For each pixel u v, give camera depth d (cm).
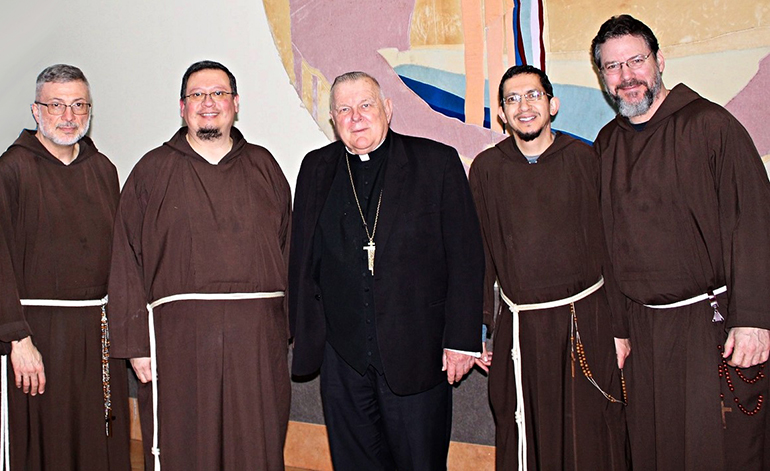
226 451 237
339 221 234
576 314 224
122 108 359
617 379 229
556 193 225
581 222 226
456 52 290
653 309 224
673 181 217
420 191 227
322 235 236
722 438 213
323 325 238
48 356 254
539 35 276
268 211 246
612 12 265
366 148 228
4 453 252
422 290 226
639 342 228
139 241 244
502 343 236
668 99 223
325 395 240
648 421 227
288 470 327
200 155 242
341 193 236
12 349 245
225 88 238
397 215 226
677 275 218
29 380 249
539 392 227
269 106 328
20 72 373
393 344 223
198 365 234
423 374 226
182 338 235
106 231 267
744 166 208
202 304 235
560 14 272
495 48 284
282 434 247
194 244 236
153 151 245
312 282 237
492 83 285
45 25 370
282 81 324
